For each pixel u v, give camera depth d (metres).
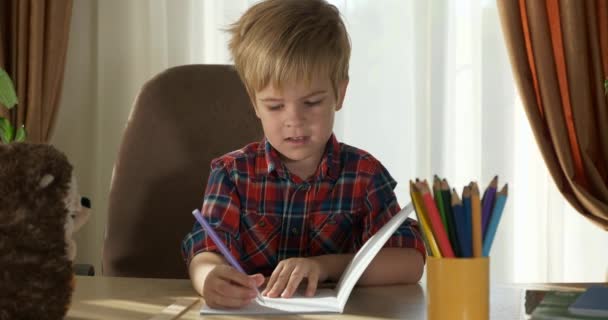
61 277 0.74
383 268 1.11
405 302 0.96
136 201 1.47
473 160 2.60
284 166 1.29
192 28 2.68
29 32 2.53
